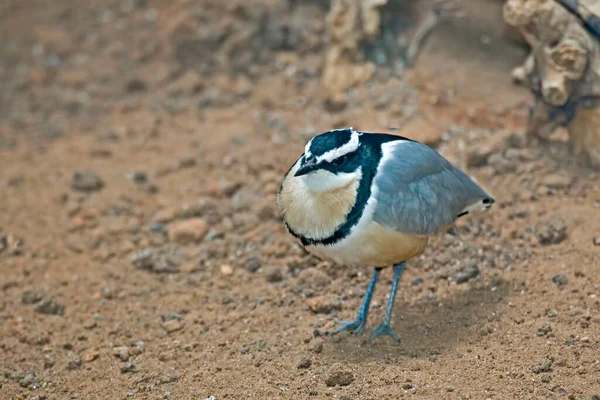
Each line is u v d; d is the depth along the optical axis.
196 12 17.72
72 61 18.36
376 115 14.77
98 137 16.17
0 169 15.21
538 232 11.70
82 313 11.55
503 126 13.82
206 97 16.67
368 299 10.41
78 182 14.41
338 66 15.64
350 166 9.34
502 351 9.63
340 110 15.30
